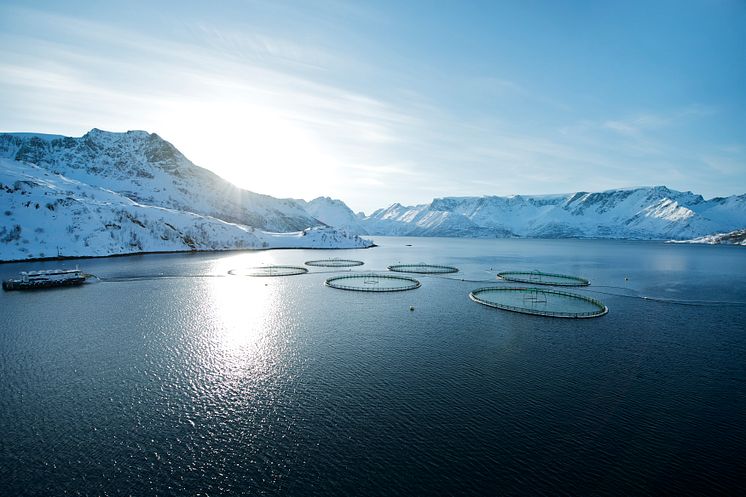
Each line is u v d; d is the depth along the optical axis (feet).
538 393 160.86
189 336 233.35
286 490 106.73
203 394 159.33
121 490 106.83
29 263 554.05
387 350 209.97
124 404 151.02
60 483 109.19
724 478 112.37
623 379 175.11
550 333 243.81
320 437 130.31
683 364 193.47
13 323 258.57
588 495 105.40
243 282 441.27
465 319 277.44
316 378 174.50
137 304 319.68
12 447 124.36
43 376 175.22
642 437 131.44
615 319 281.95
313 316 284.41
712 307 326.44
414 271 568.00
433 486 108.17
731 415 145.59
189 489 107.14
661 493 106.32
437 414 144.36
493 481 110.11
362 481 110.01
